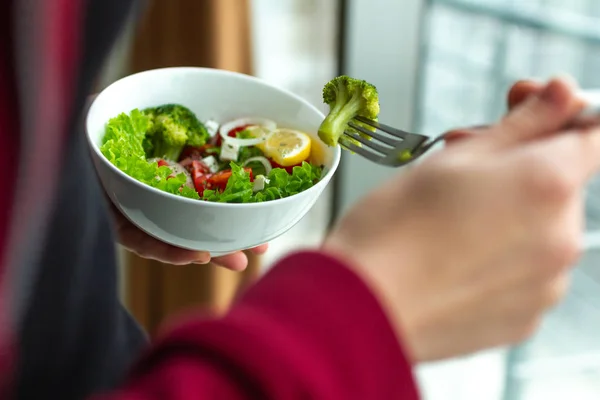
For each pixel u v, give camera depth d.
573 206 0.63
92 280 0.84
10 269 0.62
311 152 0.81
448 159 0.63
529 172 0.62
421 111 1.94
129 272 1.54
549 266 0.62
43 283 0.78
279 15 1.71
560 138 0.63
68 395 0.85
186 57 1.36
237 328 0.56
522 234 0.62
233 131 0.85
